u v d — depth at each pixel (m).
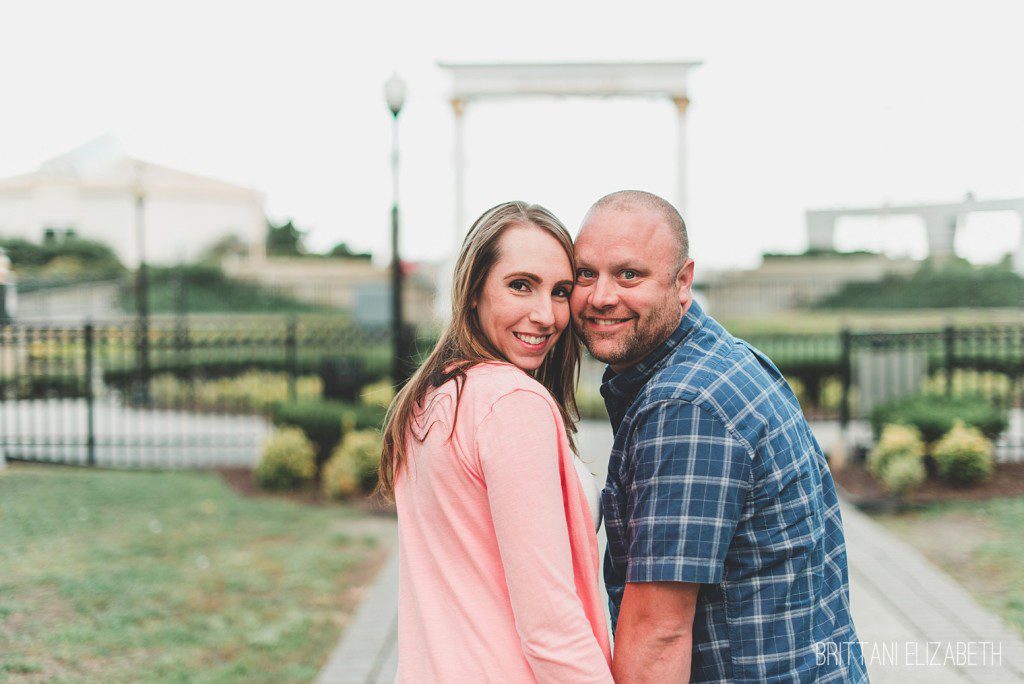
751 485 1.44
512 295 1.54
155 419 10.53
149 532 5.65
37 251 26.53
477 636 1.38
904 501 6.21
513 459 1.35
